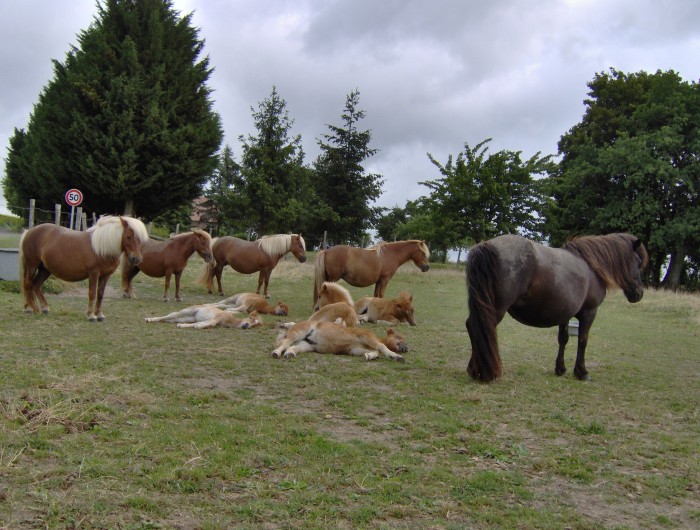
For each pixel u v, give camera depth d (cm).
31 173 2928
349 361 777
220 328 980
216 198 2702
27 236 939
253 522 304
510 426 525
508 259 670
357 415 529
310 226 3912
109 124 2605
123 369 621
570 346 1091
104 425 432
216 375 643
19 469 341
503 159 2966
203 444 410
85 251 918
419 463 416
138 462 369
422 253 1345
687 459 466
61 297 1240
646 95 3606
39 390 494
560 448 472
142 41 2850
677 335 1377
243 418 486
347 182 4009
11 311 955
